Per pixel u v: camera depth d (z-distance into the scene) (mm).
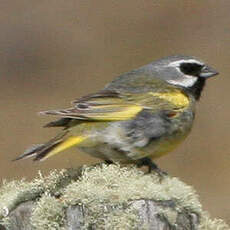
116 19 22188
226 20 22047
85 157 16781
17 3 22594
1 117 18656
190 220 9281
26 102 19438
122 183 9305
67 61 21203
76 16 22297
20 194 9773
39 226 9188
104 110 10375
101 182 9359
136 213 9016
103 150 10430
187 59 11367
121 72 20766
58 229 9188
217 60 21000
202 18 22250
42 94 19797
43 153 9867
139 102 10609
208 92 19562
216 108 19078
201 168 17516
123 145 10422
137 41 21688
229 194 16750
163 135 10664
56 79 20469
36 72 20719
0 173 16766
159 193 9133
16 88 20031
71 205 9117
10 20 22219
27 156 9797
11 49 21547
